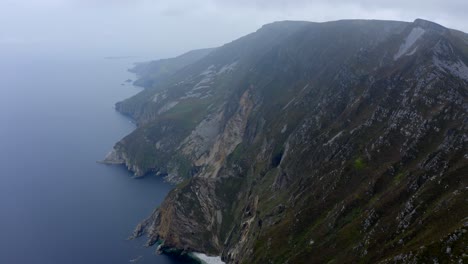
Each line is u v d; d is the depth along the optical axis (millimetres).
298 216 155000
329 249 133500
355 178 155125
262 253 153375
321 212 152375
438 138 145125
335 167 168250
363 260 117312
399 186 135875
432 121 150250
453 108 150875
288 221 158500
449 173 124312
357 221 134875
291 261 136875
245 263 156875
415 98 163500
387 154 155250
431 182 125375
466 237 94625
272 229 162000
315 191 163125
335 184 157375
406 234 112875
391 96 177500
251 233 180375
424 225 111688
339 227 139750
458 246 94250
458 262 91312
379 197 138250
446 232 101000
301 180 181375
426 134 148875
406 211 122562
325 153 183000
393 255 107750
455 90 159250
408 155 146750
